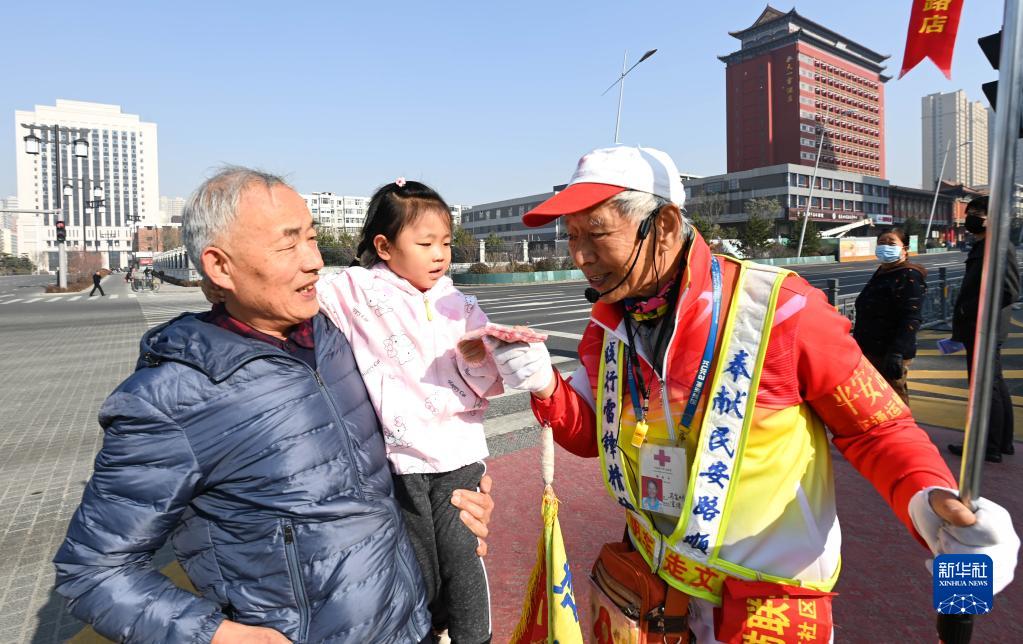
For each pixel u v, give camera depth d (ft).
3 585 9.45
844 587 8.27
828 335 3.57
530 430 16.02
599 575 4.55
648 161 3.87
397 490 5.37
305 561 3.91
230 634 3.68
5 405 20.85
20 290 114.83
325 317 4.90
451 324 5.42
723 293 3.81
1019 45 2.87
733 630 3.73
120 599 3.56
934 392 19.20
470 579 5.42
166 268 151.53
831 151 260.21
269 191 3.86
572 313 45.93
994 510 2.95
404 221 5.28
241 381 3.87
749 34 259.60
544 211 3.67
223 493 3.88
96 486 3.67
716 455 3.65
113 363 29.04
